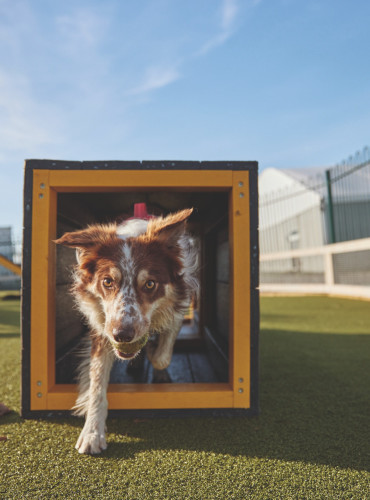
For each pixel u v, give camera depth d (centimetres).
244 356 100
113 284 90
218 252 167
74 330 143
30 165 99
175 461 77
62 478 71
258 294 101
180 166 100
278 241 691
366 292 382
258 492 66
